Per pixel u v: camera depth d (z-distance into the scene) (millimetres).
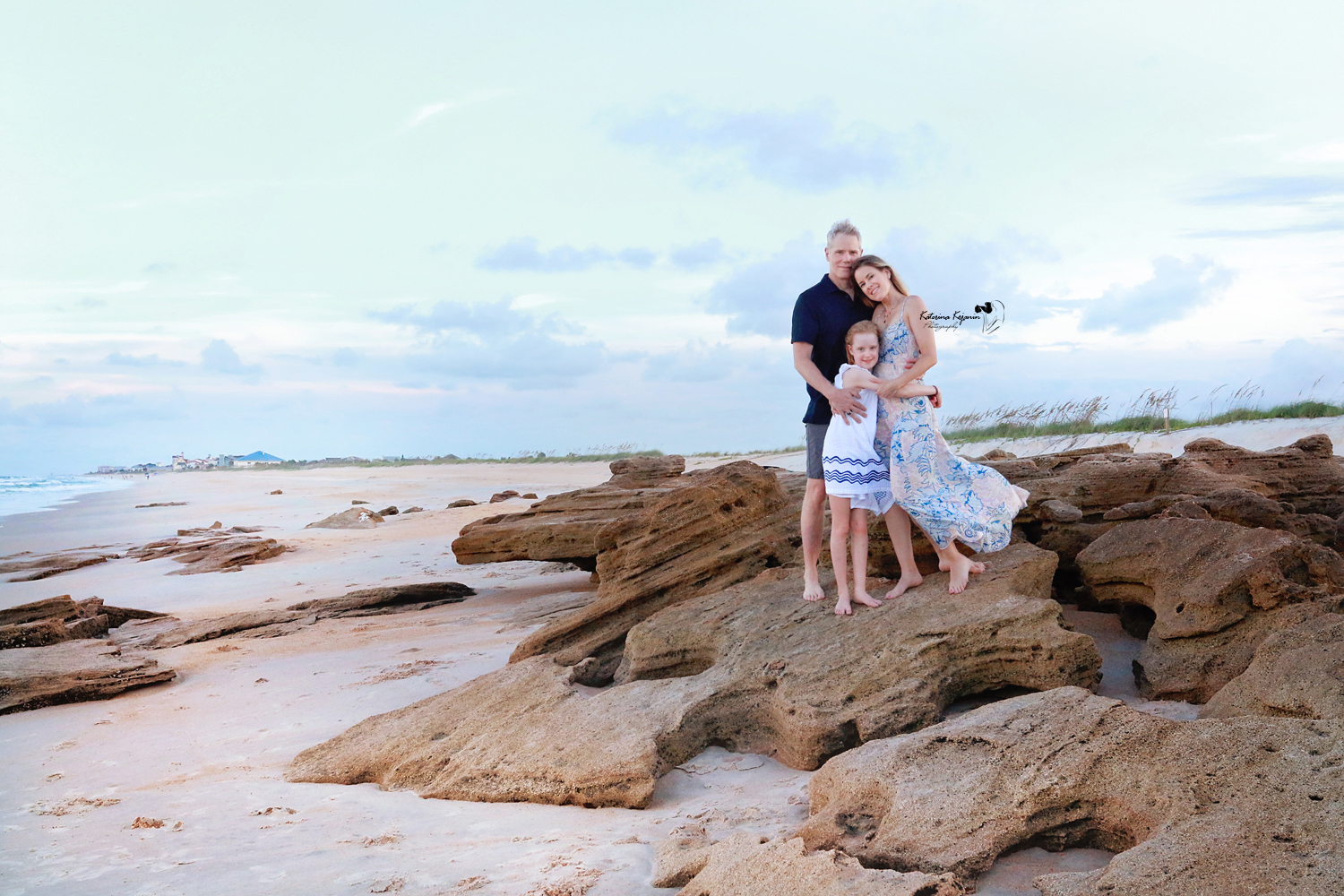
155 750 6195
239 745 6184
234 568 16641
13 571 17766
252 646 9820
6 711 7582
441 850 3941
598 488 14266
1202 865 2629
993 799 3328
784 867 3061
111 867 3982
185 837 4355
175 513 31969
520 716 5527
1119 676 5496
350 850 4020
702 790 4590
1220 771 3113
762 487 8500
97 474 129000
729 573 7711
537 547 12016
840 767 3820
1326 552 5191
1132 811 3137
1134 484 8242
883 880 2883
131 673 8234
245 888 3609
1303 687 3633
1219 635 5012
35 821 4797
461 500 25500
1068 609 7152
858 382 5598
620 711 5285
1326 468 9008
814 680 5012
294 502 34500
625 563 7957
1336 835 2592
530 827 4227
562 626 7547
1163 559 5762
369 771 5359
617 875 3438
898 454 5543
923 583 5957
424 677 7605
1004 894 2945
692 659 6105
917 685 4785
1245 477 8609
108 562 18906
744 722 5207
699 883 3143
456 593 12383
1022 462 8828
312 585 14328
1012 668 5043
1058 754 3473
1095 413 21141
